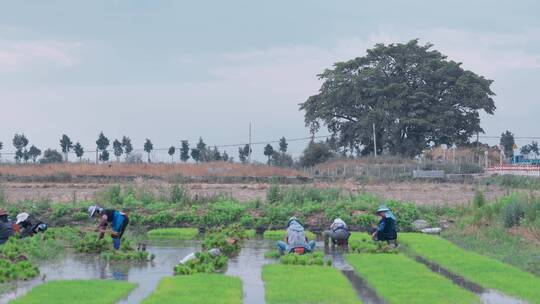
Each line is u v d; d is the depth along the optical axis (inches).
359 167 2571.4
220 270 764.0
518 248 895.7
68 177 2192.4
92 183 2095.2
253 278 711.7
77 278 709.3
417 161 2812.5
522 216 1036.5
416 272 719.1
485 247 920.9
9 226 898.7
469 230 1066.7
